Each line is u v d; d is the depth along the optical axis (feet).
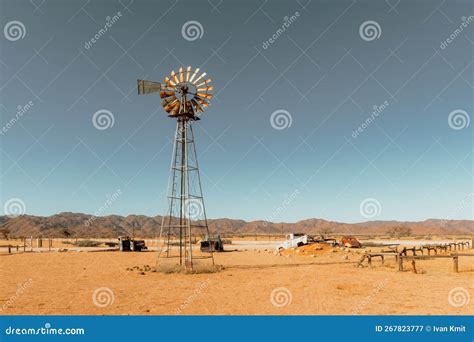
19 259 129.80
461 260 107.76
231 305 49.34
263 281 69.72
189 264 89.51
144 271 88.28
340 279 70.59
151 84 88.43
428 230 609.83
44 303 51.57
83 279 75.46
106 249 197.06
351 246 176.96
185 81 89.71
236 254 154.30
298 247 156.04
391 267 90.12
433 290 57.77
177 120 90.27
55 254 156.46
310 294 55.98
